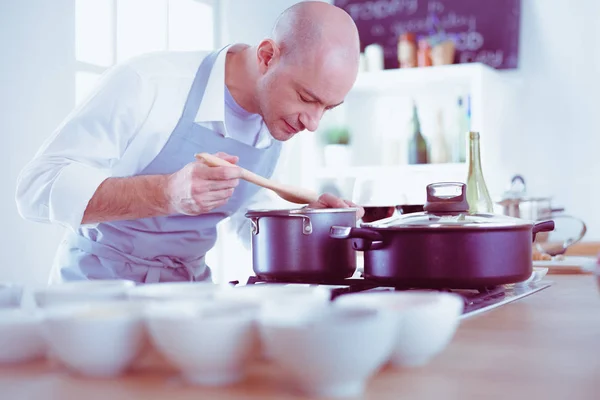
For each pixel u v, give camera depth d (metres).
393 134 4.41
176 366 0.69
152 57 1.81
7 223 2.72
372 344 0.63
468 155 1.71
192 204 1.49
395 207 1.68
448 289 1.29
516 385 0.66
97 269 1.84
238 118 1.91
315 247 1.38
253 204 2.12
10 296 0.93
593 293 1.42
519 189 2.62
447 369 0.74
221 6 4.13
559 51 4.04
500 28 4.12
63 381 0.71
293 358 0.63
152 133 1.79
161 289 0.88
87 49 3.23
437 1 4.26
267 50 1.76
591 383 0.66
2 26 2.69
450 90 4.26
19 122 2.76
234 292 0.85
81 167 1.59
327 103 1.76
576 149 4.01
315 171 4.33
